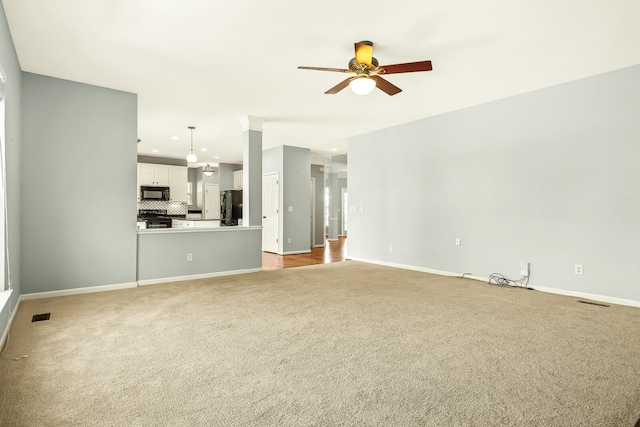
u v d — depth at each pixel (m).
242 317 3.32
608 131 3.96
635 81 3.78
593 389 2.00
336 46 3.36
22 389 1.97
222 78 4.14
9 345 2.61
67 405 1.81
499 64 3.76
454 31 3.08
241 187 10.41
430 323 3.15
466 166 5.31
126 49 3.41
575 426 1.65
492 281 4.96
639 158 3.76
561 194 4.32
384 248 6.58
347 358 2.41
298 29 3.04
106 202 4.42
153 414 1.74
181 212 10.09
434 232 5.74
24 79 3.92
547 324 3.14
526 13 2.80
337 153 9.32
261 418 1.71
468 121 5.29
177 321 3.20
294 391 1.97
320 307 3.67
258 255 5.87
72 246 4.20
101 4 2.67
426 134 5.86
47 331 2.91
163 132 6.80
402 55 3.55
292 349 2.56
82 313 3.43
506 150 4.85
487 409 1.79
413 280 5.11
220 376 2.15
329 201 12.94
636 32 3.09
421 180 5.95
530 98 4.60
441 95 4.74
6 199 3.00
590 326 3.09
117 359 2.38
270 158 8.70
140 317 3.31
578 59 3.64
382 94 4.71
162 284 4.80
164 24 2.96
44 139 4.02
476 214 5.18
